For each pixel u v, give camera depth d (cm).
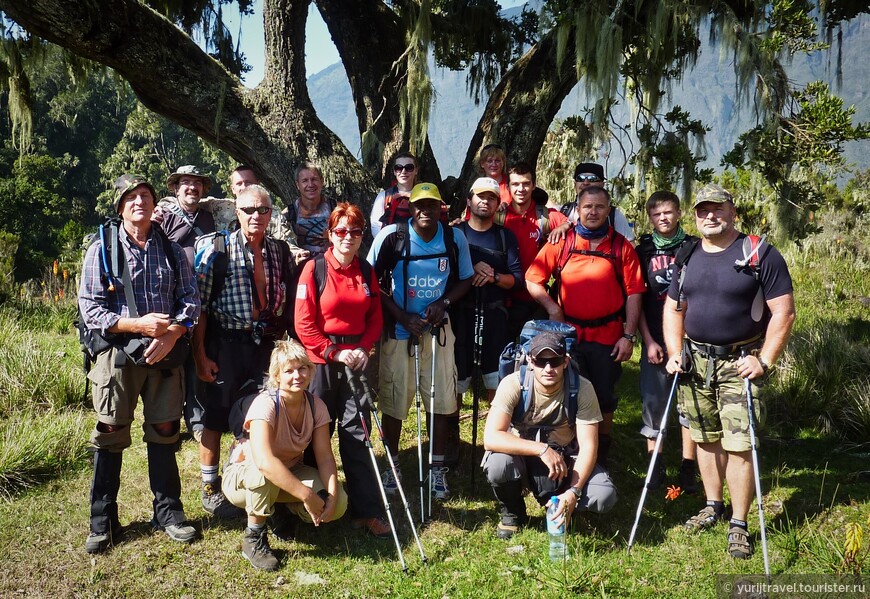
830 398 600
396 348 469
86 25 609
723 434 396
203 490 441
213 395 420
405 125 798
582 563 376
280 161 703
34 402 585
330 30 852
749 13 703
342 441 427
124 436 391
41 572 371
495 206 491
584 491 396
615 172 861
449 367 467
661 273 463
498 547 404
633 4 700
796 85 656
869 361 645
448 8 898
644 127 730
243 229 412
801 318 891
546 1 714
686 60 760
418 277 459
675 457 534
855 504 443
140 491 456
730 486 396
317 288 418
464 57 959
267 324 424
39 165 3734
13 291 999
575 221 488
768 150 634
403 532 422
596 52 658
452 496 468
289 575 374
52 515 426
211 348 418
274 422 371
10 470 459
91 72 901
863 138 608
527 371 400
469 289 491
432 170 812
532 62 750
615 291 463
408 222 465
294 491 367
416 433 559
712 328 396
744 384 389
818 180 771
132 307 371
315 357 417
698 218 399
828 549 381
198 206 518
